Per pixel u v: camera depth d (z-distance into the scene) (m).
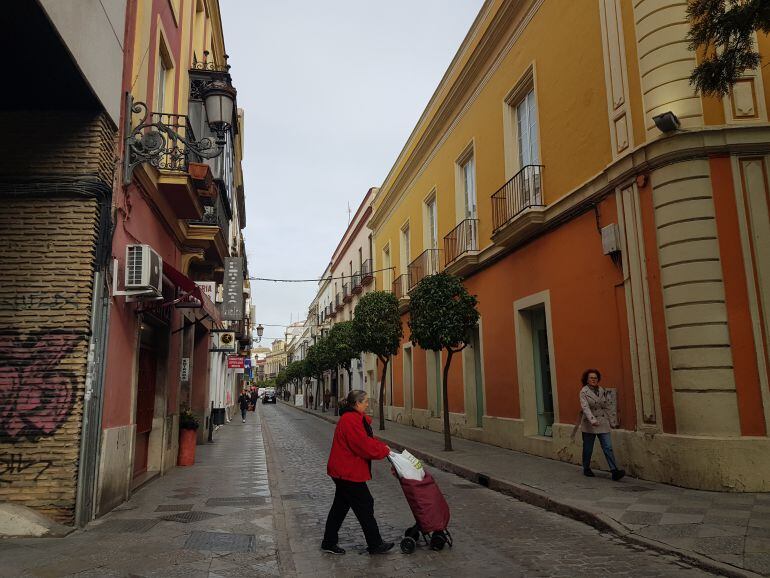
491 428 14.19
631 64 9.00
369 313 19.67
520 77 13.03
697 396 7.62
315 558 5.48
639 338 8.61
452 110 17.61
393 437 16.94
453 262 16.09
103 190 6.55
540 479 8.95
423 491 5.60
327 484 9.98
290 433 20.94
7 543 5.47
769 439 7.31
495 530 6.47
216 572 4.78
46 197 6.45
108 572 4.67
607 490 7.84
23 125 6.53
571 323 10.74
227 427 24.05
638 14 8.77
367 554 5.57
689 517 6.20
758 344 7.59
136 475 9.21
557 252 11.34
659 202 8.24
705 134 7.92
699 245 7.83
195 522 6.53
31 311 6.27
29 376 6.18
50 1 5.02
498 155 14.20
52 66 5.71
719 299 7.70
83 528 6.12
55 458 6.09
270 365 140.50
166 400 10.28
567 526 6.58
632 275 8.80
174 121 10.29
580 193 10.31
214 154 7.85
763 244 7.81
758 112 8.05
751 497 6.95
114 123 6.95
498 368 14.05
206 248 11.96
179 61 10.89
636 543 5.67
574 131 10.73
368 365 30.30
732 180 7.93
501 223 13.84
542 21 12.09
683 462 7.65
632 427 8.85
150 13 8.64
